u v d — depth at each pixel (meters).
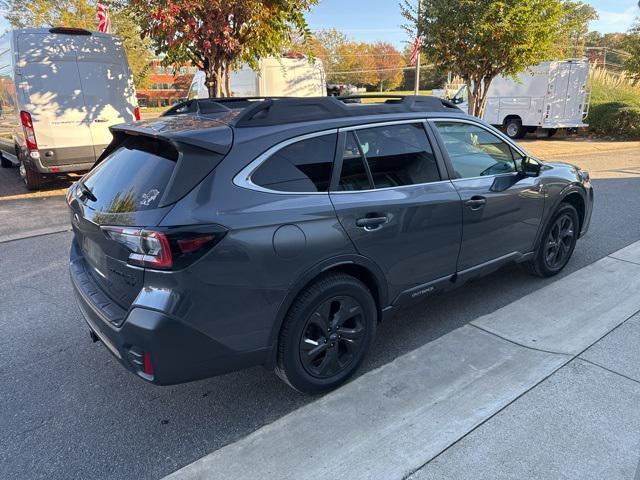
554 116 18.52
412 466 2.48
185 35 7.89
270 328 2.77
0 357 3.66
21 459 2.63
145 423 2.92
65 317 4.31
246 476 2.45
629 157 14.48
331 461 2.53
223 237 2.52
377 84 69.12
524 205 4.21
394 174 3.37
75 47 8.81
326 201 2.94
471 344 3.64
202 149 2.63
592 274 4.92
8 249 6.14
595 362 3.34
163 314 2.43
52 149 8.80
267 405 3.06
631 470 2.41
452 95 23.39
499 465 2.46
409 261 3.40
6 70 9.27
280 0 8.24
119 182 2.89
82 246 3.25
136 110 9.66
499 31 10.88
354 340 3.20
